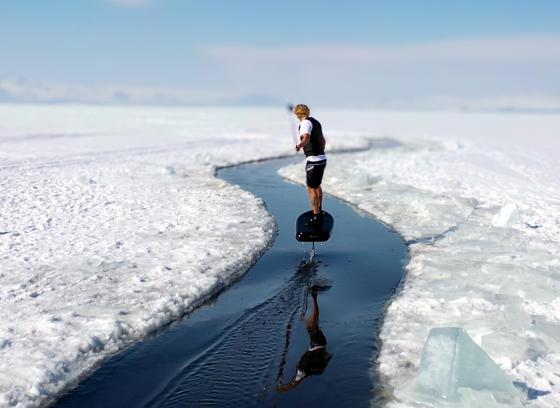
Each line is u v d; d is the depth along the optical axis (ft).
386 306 22.59
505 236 32.53
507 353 17.15
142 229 34.35
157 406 15.20
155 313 21.06
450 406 14.29
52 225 34.91
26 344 18.11
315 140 28.94
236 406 15.16
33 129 137.80
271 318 21.40
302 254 30.30
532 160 81.71
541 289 22.74
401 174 63.62
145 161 73.36
